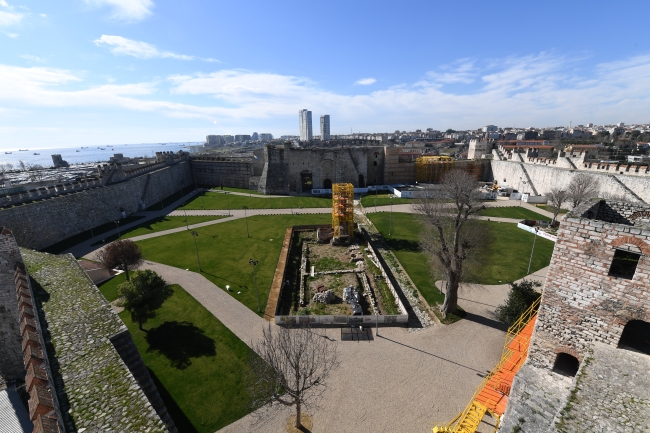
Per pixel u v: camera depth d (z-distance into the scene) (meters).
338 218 43.34
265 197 73.81
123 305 23.19
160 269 35.03
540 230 44.34
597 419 8.87
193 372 20.05
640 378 10.14
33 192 43.44
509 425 11.75
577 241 11.88
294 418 16.91
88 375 12.05
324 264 36.91
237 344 22.67
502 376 16.61
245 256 38.69
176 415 17.08
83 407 10.67
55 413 9.18
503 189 69.94
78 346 13.64
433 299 28.56
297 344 20.44
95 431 9.84
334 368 20.27
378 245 41.88
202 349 22.17
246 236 46.16
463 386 18.94
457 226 25.19
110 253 29.70
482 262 26.75
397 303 27.62
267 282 32.03
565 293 12.45
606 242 11.19
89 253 40.47
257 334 23.81
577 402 9.48
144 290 23.12
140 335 23.77
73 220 47.12
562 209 56.72
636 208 14.38
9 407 15.80
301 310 27.20
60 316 15.71
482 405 16.19
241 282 32.00
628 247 10.73
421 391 18.58
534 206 60.75
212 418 16.92
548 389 12.61
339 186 44.03
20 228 39.12
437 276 32.78
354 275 33.72
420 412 17.25
